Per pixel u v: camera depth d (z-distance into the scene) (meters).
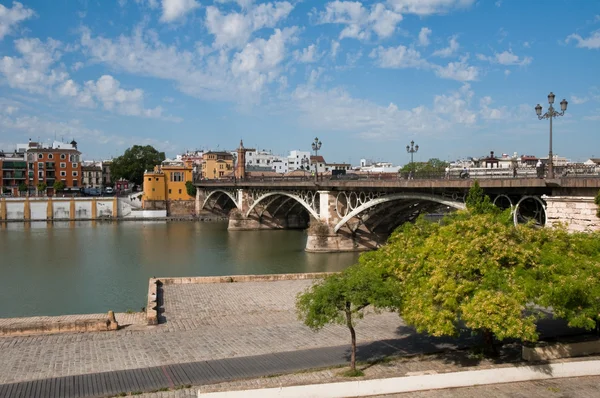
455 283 19.55
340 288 19.34
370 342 25.55
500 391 17.78
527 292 18.55
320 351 24.00
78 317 32.50
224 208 137.88
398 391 17.66
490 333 22.16
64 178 152.12
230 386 18.78
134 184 175.25
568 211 30.69
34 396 18.77
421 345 24.78
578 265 19.69
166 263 63.25
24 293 47.50
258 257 67.00
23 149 163.88
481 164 115.75
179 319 31.11
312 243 70.44
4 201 118.81
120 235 93.62
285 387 16.80
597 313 18.94
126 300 44.88
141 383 19.98
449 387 18.11
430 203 59.94
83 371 21.48
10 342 26.00
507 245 20.06
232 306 34.38
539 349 21.08
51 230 101.62
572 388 18.05
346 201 70.75
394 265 22.14
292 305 34.53
